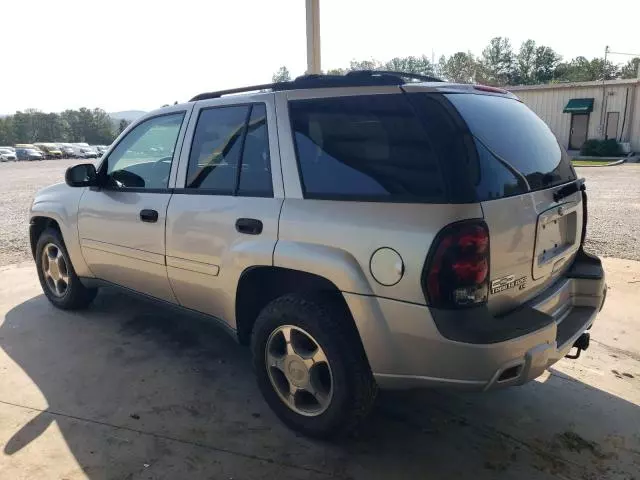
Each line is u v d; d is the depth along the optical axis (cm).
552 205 288
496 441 299
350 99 277
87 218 428
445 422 318
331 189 276
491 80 7119
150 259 376
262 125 311
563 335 285
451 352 238
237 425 313
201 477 268
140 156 392
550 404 336
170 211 355
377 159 262
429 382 251
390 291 248
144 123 397
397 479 268
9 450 287
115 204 400
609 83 2905
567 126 3100
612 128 2980
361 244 256
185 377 370
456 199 237
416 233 240
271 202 297
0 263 681
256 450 290
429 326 240
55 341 428
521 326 246
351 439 301
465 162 244
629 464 279
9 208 1265
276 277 316
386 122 262
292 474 271
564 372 377
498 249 247
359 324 260
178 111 370
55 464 277
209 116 346
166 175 369
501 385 245
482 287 241
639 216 968
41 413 324
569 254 320
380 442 298
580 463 280
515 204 258
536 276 280
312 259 271
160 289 384
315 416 292
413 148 252
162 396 345
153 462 279
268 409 331
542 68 7662
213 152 338
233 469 275
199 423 315
